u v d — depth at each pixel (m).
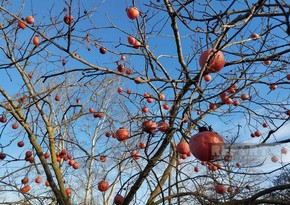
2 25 4.88
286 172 3.94
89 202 11.34
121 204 3.71
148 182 3.85
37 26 4.29
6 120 5.32
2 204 5.13
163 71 4.17
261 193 3.33
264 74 4.30
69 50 3.41
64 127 7.32
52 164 5.38
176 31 3.59
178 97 3.67
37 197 5.34
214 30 2.90
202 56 2.68
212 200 3.77
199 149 2.07
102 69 3.50
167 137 3.64
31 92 5.41
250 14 2.62
